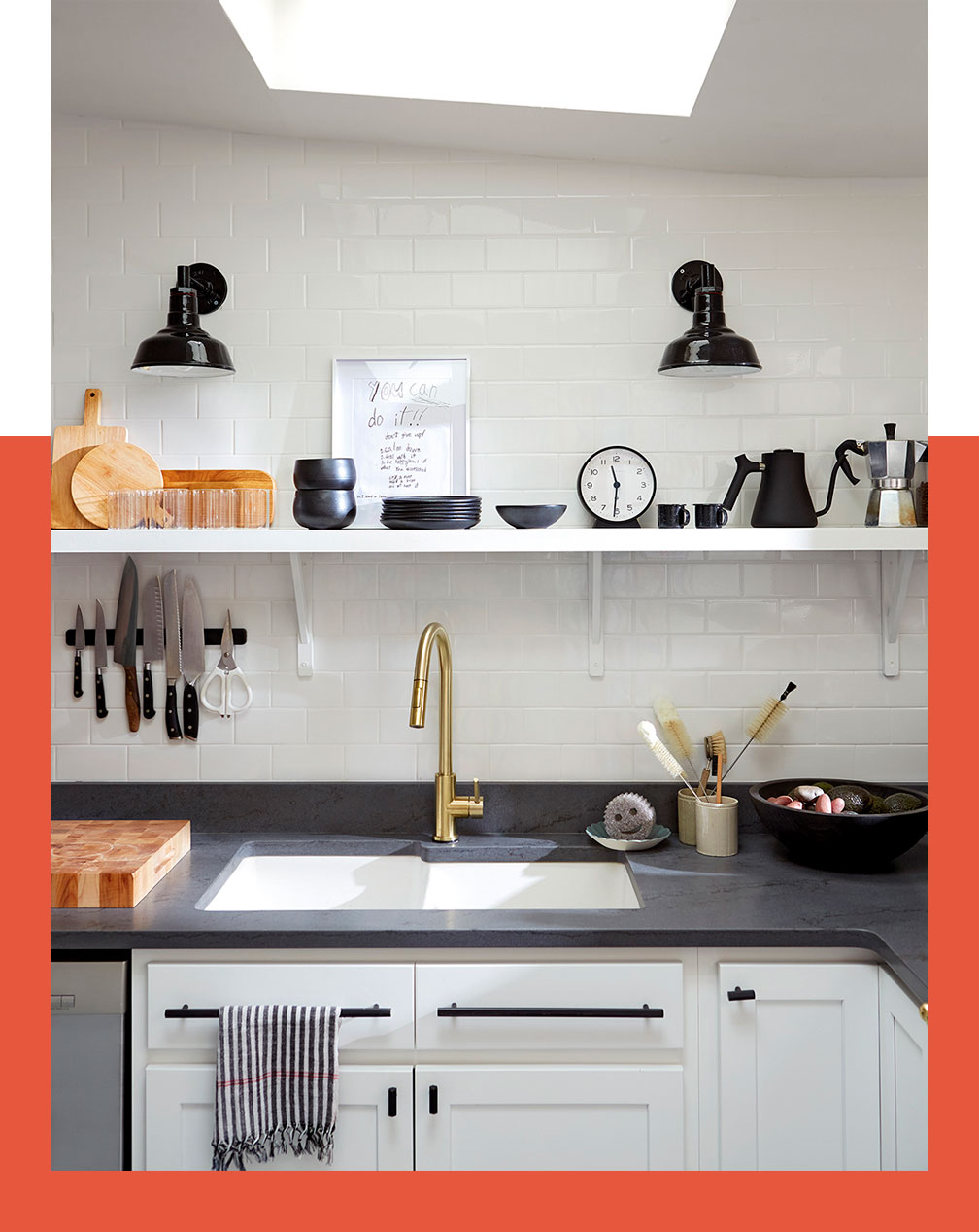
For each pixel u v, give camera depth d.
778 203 2.37
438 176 2.38
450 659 2.30
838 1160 1.77
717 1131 1.78
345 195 2.38
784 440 2.38
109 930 1.75
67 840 2.11
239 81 2.06
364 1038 1.77
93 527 2.32
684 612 2.40
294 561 2.31
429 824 2.39
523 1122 1.76
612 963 1.78
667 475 2.39
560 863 2.25
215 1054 1.78
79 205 2.37
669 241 2.37
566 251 2.38
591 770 2.41
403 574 2.41
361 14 2.10
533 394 2.39
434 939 1.76
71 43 1.93
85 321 2.38
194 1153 1.76
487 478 2.39
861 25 1.69
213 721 2.41
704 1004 1.78
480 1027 1.77
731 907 1.86
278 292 2.38
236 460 2.39
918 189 2.37
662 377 2.38
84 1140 1.76
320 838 2.32
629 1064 1.78
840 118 2.05
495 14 2.10
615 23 2.08
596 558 2.35
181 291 2.20
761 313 2.37
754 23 1.68
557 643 2.41
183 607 2.40
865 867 2.06
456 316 2.38
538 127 2.20
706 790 2.35
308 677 2.41
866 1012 1.77
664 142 2.21
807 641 2.40
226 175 2.37
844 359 2.37
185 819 2.39
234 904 2.18
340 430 2.38
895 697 2.39
